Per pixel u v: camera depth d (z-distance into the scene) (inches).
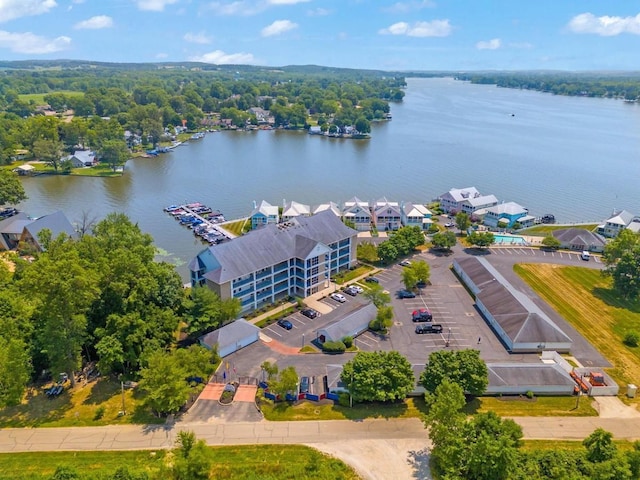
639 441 2615.7
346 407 3225.9
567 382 3383.4
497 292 4522.6
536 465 2581.2
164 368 3078.2
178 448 2721.5
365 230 6825.8
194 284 4404.5
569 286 5036.9
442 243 5876.0
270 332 4153.5
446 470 2578.7
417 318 4347.9
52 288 3070.9
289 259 4682.6
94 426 3043.8
